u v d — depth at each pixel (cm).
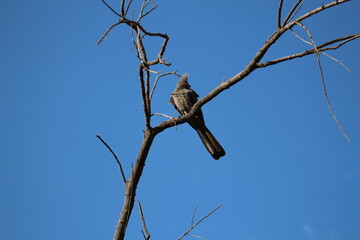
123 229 727
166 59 693
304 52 710
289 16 700
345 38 676
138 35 720
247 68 775
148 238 665
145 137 793
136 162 782
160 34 742
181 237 690
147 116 775
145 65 712
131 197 753
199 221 699
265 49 737
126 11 704
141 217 686
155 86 750
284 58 734
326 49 682
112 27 701
